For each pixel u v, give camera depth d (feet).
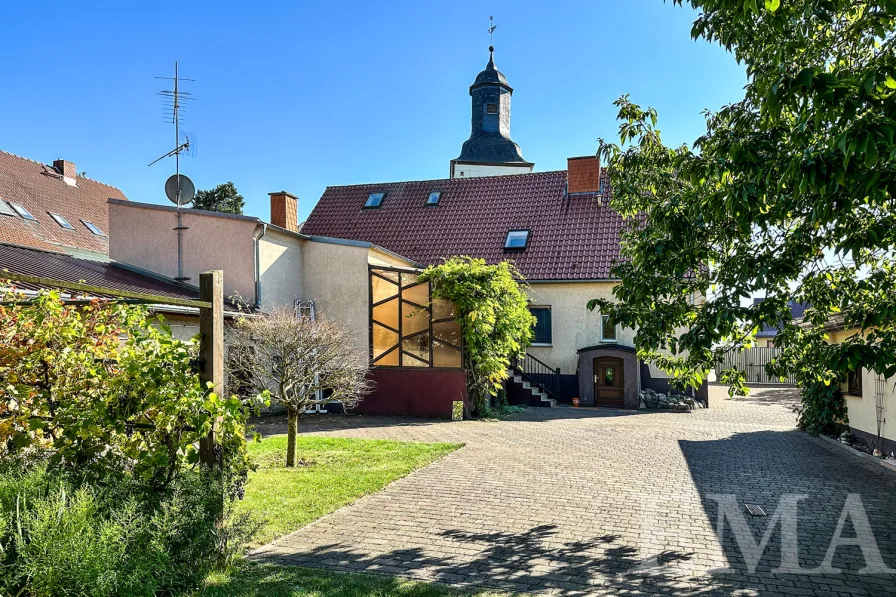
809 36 15.71
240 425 17.44
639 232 21.93
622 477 30.04
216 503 15.80
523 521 22.91
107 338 17.69
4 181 78.02
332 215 83.92
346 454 34.83
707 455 36.04
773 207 16.87
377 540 20.70
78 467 15.14
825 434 43.70
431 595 16.02
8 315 16.28
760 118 17.03
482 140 110.52
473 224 76.13
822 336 21.89
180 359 15.75
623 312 21.36
